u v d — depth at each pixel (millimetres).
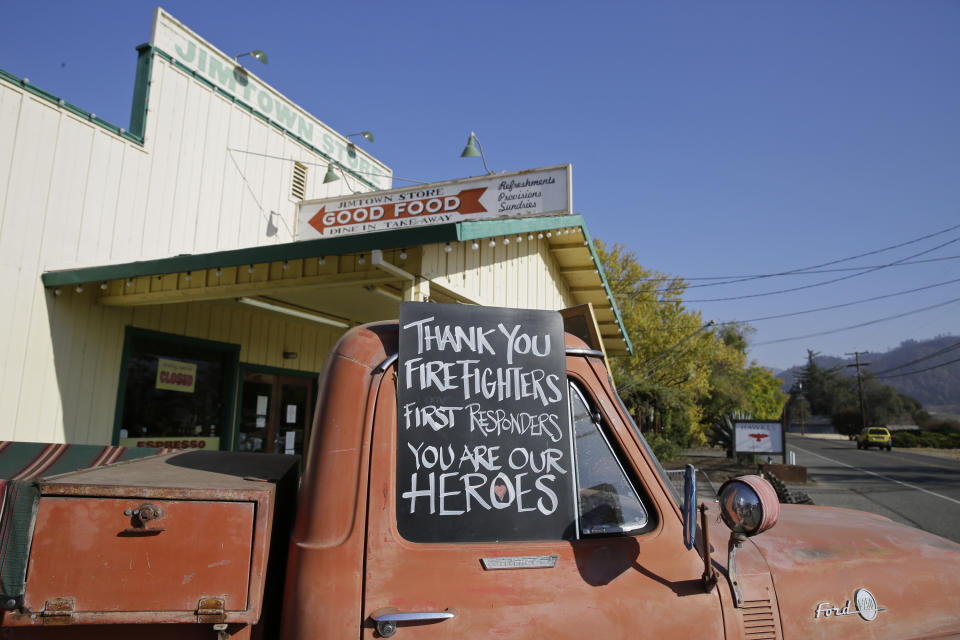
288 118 11562
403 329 1839
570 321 2748
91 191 8039
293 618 1566
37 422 7176
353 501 1679
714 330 23453
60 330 7457
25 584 1464
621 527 1879
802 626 1907
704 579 1810
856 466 26828
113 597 1488
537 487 1817
